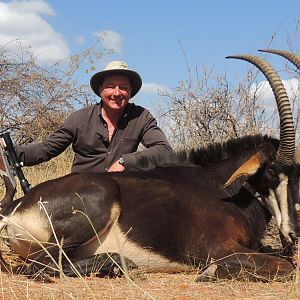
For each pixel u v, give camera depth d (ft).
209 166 10.05
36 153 11.46
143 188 9.48
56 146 11.68
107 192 9.14
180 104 16.74
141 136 11.84
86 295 7.41
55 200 9.12
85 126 11.67
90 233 9.05
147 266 9.23
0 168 10.02
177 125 16.61
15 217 9.31
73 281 8.38
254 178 9.61
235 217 9.42
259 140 9.91
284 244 9.41
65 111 21.49
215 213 9.34
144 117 11.85
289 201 9.30
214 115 16.38
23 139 21.08
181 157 10.21
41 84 21.26
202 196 9.49
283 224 9.29
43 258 8.84
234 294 7.79
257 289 8.10
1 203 9.85
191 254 9.20
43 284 7.84
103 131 11.68
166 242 9.20
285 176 9.34
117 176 9.69
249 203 9.68
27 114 20.84
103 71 11.44
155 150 10.79
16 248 9.48
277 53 9.82
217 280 8.59
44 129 20.70
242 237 9.37
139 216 9.23
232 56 9.88
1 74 20.83
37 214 9.14
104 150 11.73
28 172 17.17
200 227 9.23
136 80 11.76
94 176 9.37
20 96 20.90
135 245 9.16
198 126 16.47
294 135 9.18
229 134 15.76
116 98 11.51
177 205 9.34
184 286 8.25
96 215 9.03
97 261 8.89
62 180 9.37
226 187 9.69
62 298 7.07
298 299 7.28
